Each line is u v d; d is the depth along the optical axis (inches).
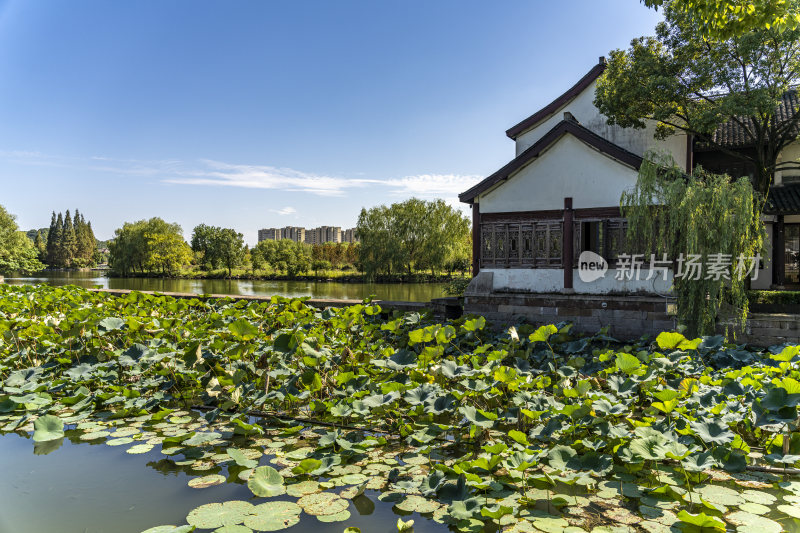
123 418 211.9
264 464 163.3
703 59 406.0
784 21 239.1
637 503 136.2
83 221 4084.6
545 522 124.5
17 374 245.8
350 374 221.0
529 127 561.0
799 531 120.3
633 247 387.9
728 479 152.0
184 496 140.6
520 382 210.1
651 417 180.7
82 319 305.1
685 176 360.2
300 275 2082.9
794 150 546.0
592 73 518.6
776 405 171.2
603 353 283.4
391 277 1707.7
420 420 203.8
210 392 221.0
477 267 466.9
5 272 2225.6
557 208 422.6
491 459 146.4
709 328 338.0
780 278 551.5
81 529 121.4
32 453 173.8
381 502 138.0
